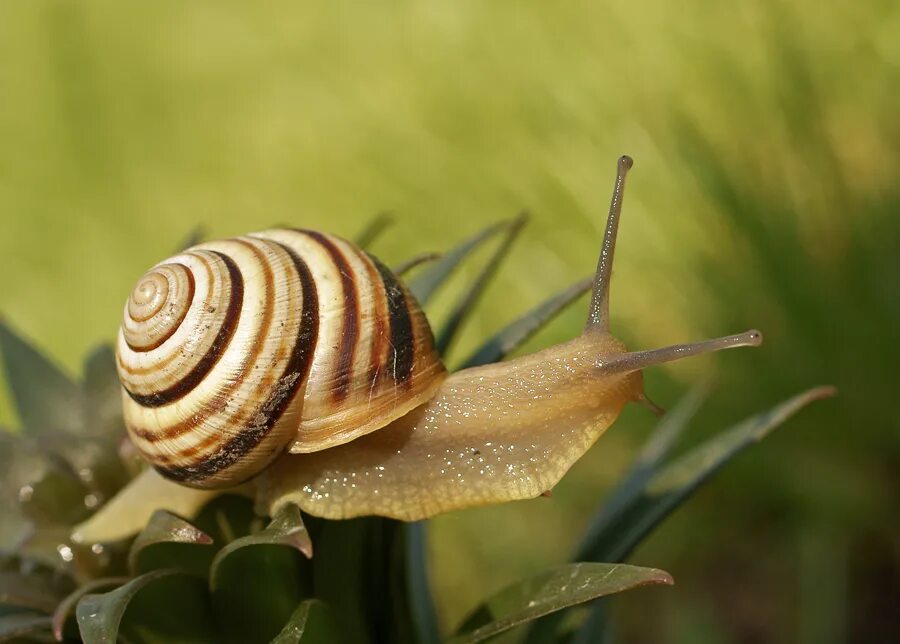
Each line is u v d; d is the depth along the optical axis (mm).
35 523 126
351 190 304
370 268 128
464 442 129
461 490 128
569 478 226
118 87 389
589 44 281
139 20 408
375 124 310
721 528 217
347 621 122
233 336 123
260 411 123
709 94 252
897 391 204
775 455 211
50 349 328
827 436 209
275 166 326
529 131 277
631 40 274
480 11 311
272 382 124
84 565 125
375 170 301
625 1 280
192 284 123
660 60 264
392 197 292
